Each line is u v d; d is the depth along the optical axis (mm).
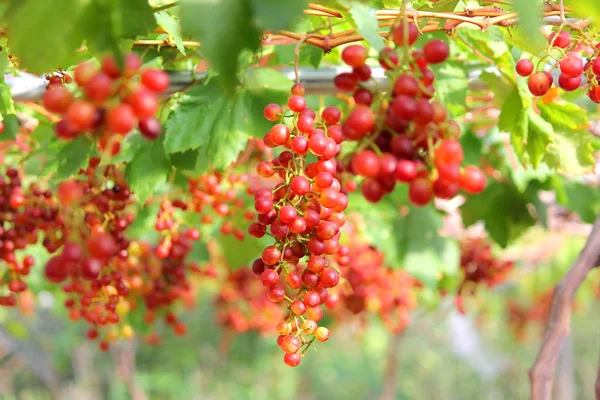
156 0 974
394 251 1825
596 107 1664
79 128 571
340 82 725
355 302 1953
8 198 1161
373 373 6344
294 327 781
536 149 1181
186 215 1729
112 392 5191
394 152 659
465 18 910
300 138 773
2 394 5238
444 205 2215
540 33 638
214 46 591
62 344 4812
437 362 6777
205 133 1113
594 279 3084
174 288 1581
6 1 650
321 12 890
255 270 810
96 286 1110
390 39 719
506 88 1175
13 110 1114
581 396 6500
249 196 1640
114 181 1126
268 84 1119
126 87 581
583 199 1904
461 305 2113
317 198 776
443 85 1215
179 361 5535
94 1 646
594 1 603
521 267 2930
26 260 1207
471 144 1654
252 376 5922
